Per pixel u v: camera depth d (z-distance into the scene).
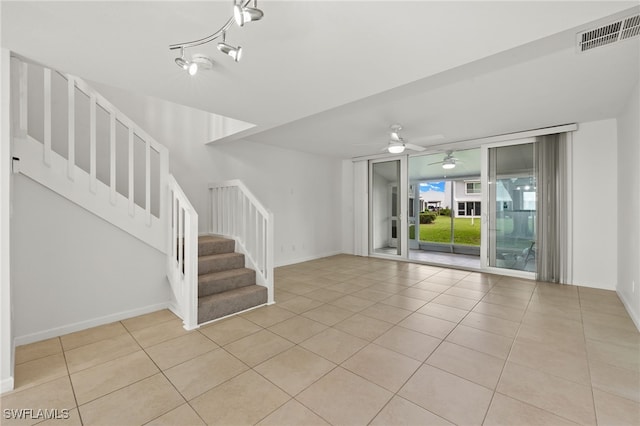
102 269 2.84
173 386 1.88
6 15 1.47
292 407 1.68
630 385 1.86
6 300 1.85
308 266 5.69
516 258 4.76
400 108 3.36
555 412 1.62
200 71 2.12
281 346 2.41
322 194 6.69
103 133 3.68
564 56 2.16
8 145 1.87
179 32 1.64
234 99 2.67
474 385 1.87
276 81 2.29
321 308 3.32
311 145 5.52
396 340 2.51
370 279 4.65
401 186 6.22
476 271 5.14
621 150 3.50
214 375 2.00
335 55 1.90
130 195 2.98
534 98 3.06
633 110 2.87
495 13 1.47
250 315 3.11
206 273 3.45
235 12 1.24
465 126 4.10
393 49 1.82
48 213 2.53
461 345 2.41
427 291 3.97
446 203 8.39
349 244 7.18
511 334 2.61
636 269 2.84
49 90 2.48
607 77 2.56
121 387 1.87
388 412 1.63
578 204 4.09
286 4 1.38
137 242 3.07
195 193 4.50
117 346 2.41
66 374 2.01
